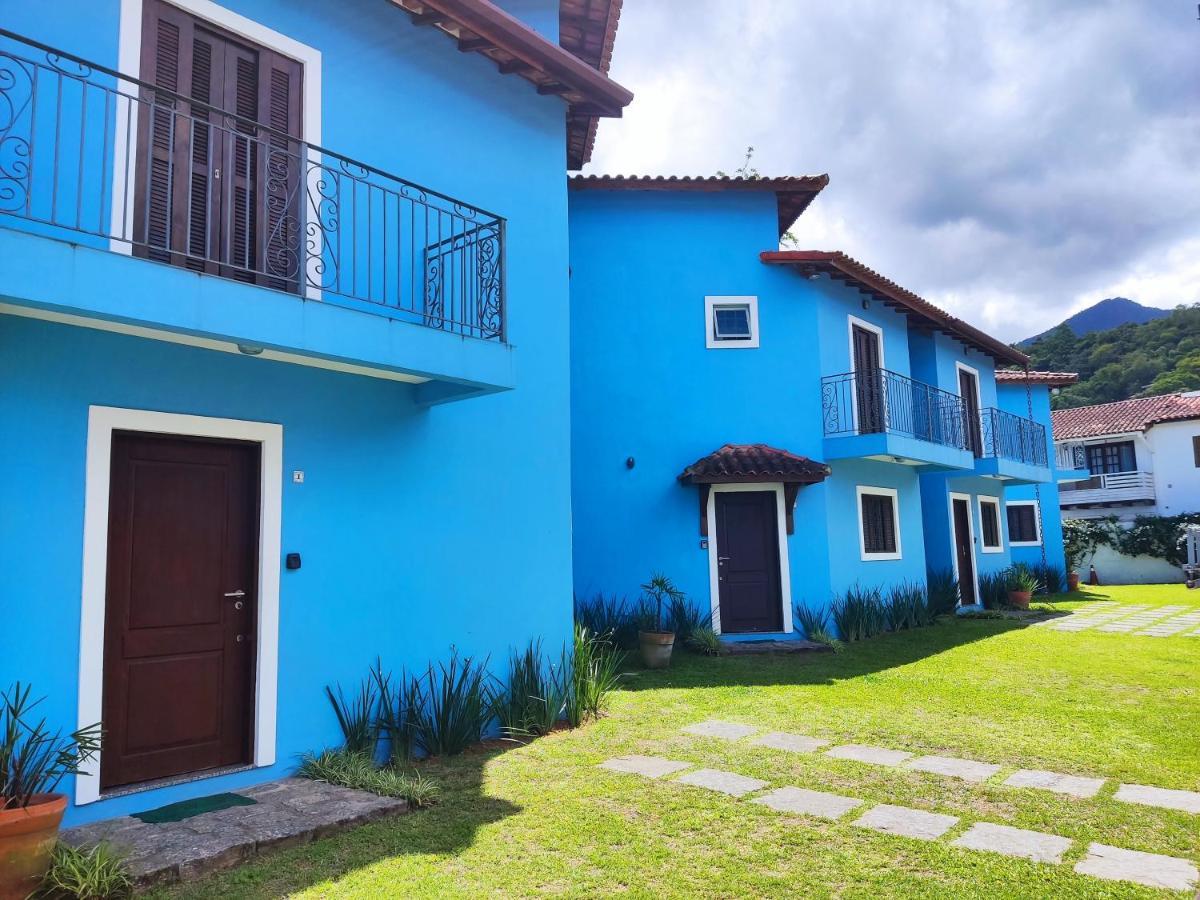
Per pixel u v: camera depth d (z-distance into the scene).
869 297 13.58
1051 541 20.72
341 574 5.66
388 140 6.29
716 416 11.98
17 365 4.27
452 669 6.29
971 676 8.84
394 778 4.98
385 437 6.05
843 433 12.41
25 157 4.45
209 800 4.68
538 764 5.60
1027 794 4.89
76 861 3.53
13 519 4.20
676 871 3.79
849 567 12.30
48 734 4.11
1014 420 18.30
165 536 4.95
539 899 3.50
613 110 7.99
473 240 6.34
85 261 3.89
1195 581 22.39
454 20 6.29
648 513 11.68
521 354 7.16
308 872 3.81
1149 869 3.76
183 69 5.20
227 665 5.16
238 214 5.41
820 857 3.94
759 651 10.59
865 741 6.18
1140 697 7.64
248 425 5.24
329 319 4.91
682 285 12.16
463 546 6.51
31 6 4.56
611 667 7.98
